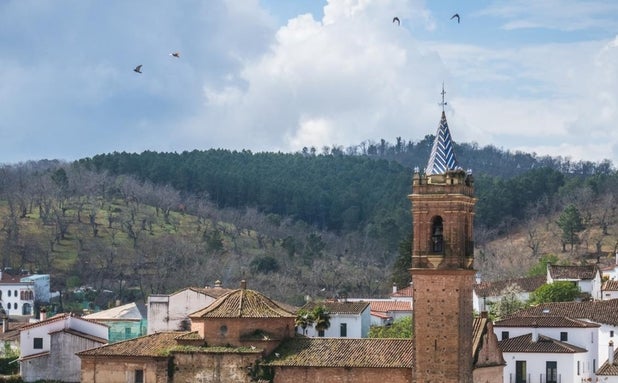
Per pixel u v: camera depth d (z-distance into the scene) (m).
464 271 140.25
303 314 199.88
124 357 153.88
